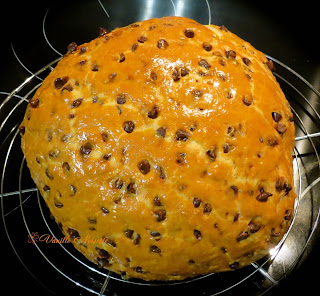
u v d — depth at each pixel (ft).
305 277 1.04
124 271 0.87
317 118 1.24
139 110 0.79
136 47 0.84
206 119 0.78
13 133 1.19
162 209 0.77
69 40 1.34
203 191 0.77
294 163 1.19
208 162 0.78
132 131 0.78
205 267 0.84
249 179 0.79
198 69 0.81
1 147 1.17
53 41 1.33
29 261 1.04
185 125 0.78
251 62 0.89
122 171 0.77
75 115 0.81
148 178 0.77
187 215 0.77
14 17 1.35
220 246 0.81
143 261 0.81
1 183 1.05
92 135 0.79
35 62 1.30
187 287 1.03
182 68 0.81
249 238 0.82
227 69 0.83
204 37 0.88
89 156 0.78
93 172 0.78
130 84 0.80
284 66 1.21
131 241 0.79
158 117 0.78
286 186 0.84
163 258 0.80
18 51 1.30
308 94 1.28
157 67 0.81
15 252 1.01
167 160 0.77
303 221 1.11
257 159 0.80
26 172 1.16
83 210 0.79
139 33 0.87
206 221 0.78
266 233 0.83
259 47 1.37
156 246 0.79
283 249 1.07
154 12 1.40
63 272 1.03
